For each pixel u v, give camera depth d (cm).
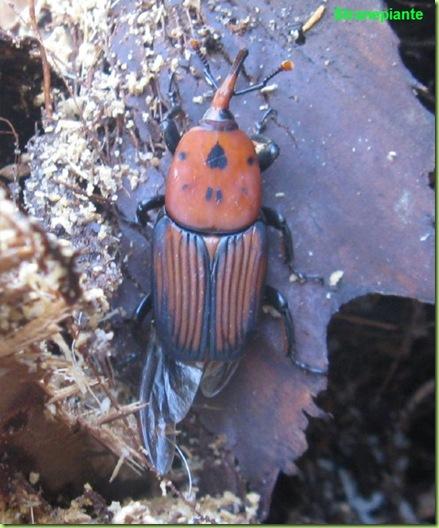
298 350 10
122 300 11
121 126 11
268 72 11
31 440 10
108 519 10
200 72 11
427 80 12
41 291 8
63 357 10
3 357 9
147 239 11
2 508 10
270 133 11
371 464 12
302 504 12
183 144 10
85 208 11
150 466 10
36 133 11
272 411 11
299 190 10
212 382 11
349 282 10
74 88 11
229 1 11
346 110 10
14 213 8
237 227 10
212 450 11
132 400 11
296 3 11
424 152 10
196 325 10
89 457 10
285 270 11
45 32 12
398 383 13
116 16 11
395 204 10
